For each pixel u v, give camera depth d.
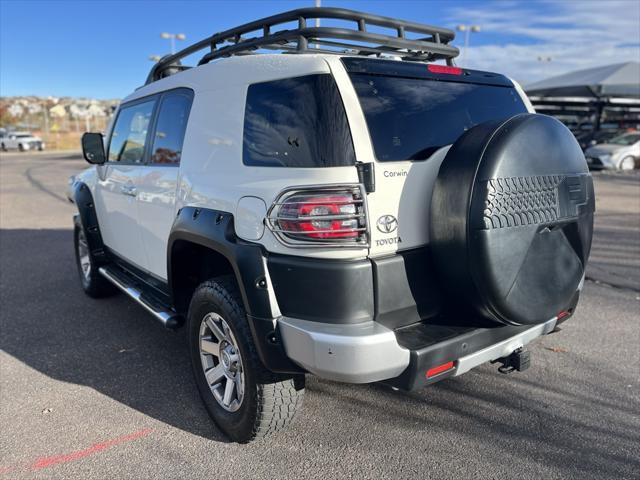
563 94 23.00
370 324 2.26
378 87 2.50
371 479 2.51
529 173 2.33
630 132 19.81
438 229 2.36
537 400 3.21
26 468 2.63
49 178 19.23
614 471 2.54
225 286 2.69
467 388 3.37
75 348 4.08
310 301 2.27
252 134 2.60
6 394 3.37
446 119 2.72
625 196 12.24
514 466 2.59
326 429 2.93
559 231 2.51
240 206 2.51
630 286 5.46
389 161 2.37
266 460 2.67
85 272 5.33
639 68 22.48
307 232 2.22
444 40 3.33
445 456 2.67
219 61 2.95
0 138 45.44
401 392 3.33
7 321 4.66
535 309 2.42
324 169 2.25
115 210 4.30
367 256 2.27
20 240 8.23
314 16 2.68
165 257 3.47
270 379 2.56
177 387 3.46
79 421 3.05
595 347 3.94
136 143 3.97
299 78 2.44
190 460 2.68
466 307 2.44
